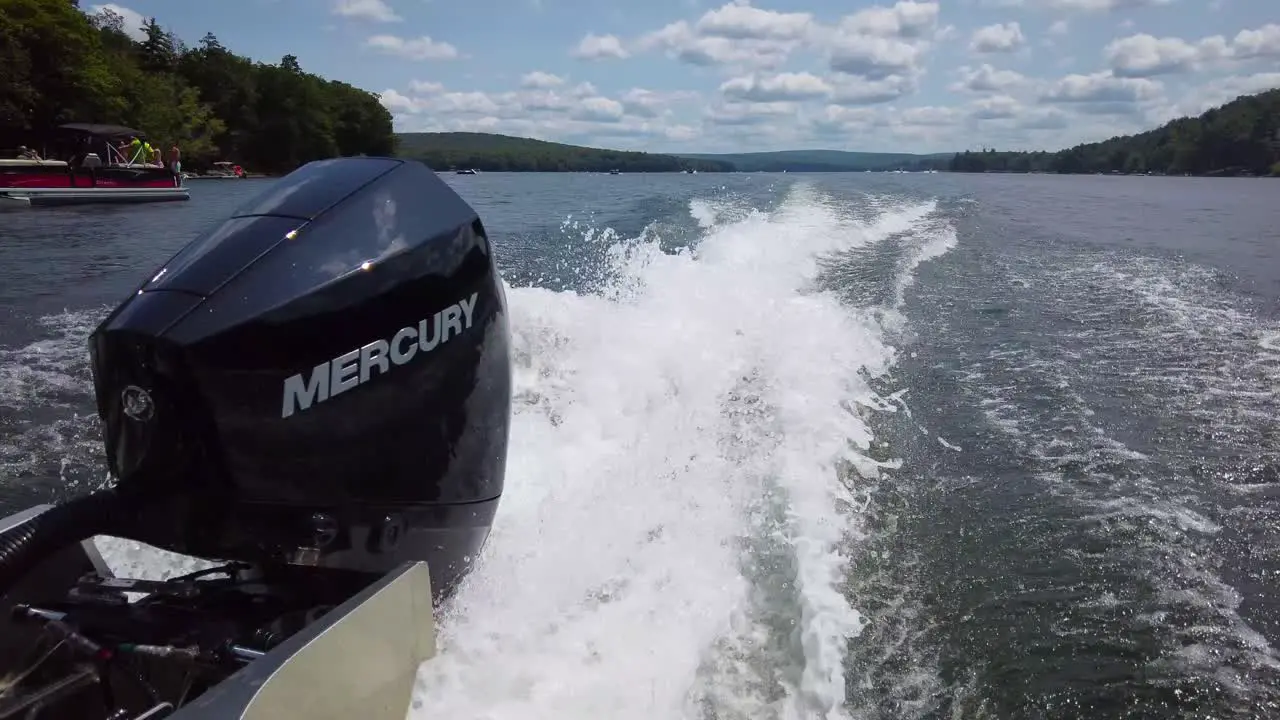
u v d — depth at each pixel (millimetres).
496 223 11250
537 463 2971
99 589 1635
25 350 5176
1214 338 5340
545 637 1825
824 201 12484
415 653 1576
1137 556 2666
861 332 5172
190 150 51375
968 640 2219
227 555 1518
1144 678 2098
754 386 4012
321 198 1603
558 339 4449
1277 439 3645
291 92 60281
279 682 1192
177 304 1398
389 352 1543
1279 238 11477
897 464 3336
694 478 2977
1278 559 2666
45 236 13289
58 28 38938
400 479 1597
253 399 1399
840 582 2434
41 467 3408
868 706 1941
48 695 1364
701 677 1902
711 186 19047
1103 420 3848
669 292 5621
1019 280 7258
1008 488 3143
